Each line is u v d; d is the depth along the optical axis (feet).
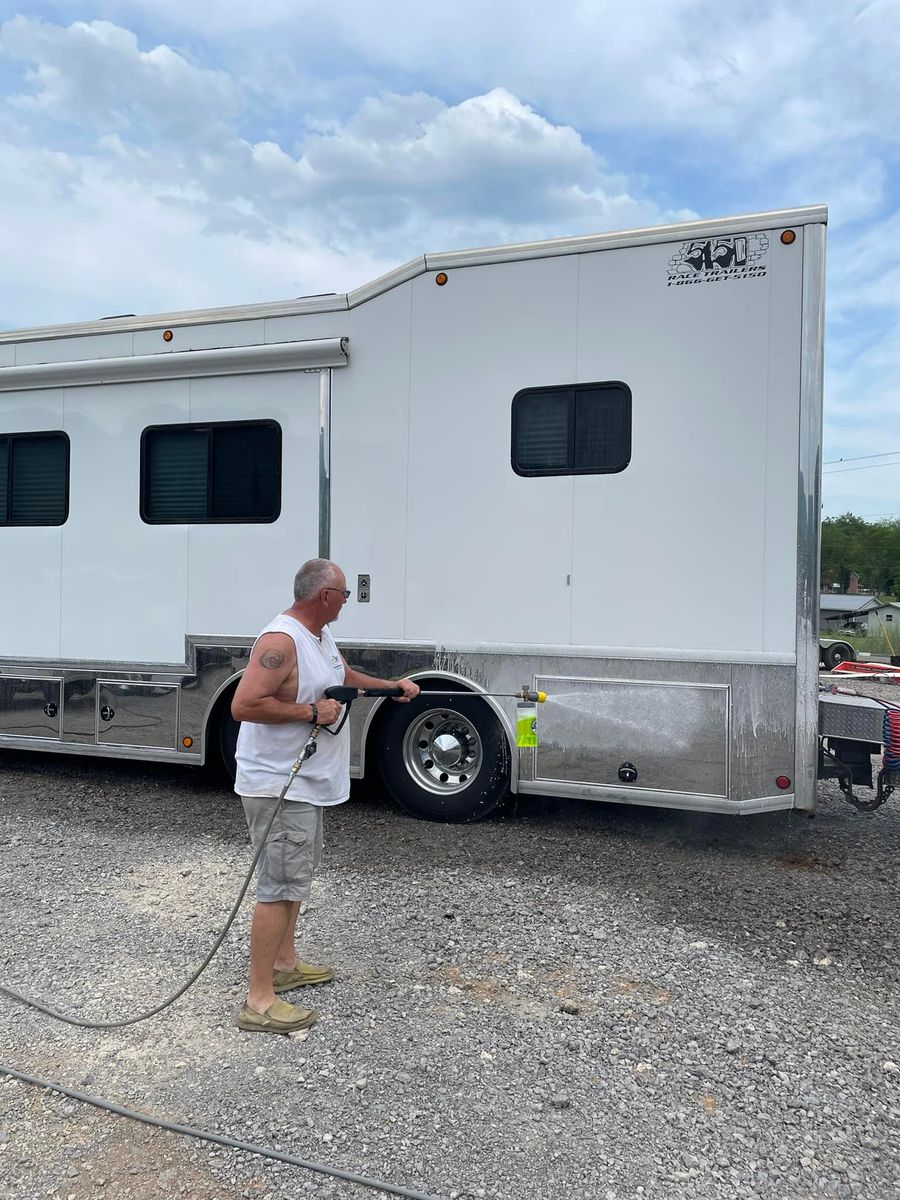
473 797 16.42
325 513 17.11
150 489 18.58
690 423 14.71
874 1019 9.80
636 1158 7.46
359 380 16.89
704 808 14.67
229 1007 9.99
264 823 9.61
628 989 10.43
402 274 16.56
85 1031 9.50
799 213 14.12
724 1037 9.37
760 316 14.33
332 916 12.55
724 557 14.52
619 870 14.44
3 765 21.80
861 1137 7.76
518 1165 7.36
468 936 11.88
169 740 18.43
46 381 19.17
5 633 19.74
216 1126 7.86
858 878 14.15
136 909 12.80
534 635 15.69
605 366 15.23
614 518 15.17
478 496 16.06
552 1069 8.75
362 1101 8.21
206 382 18.06
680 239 14.75
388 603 16.66
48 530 19.39
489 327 15.98
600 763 15.30
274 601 17.57
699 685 14.65
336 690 9.82
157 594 18.48
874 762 23.79
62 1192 7.07
